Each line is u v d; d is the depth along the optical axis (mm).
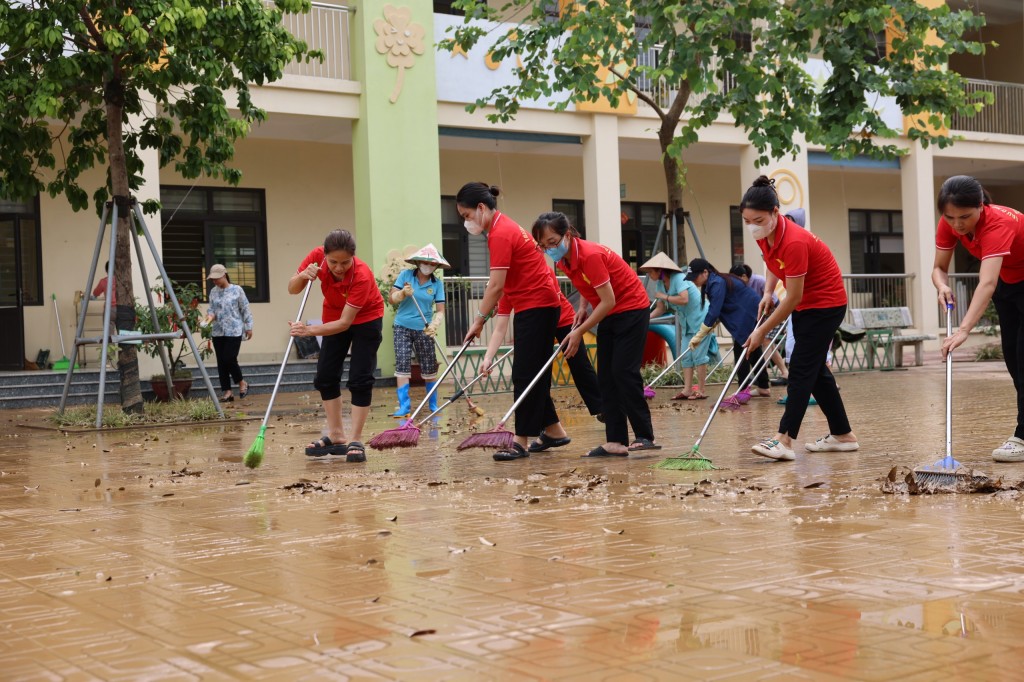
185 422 10734
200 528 4812
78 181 16750
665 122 15297
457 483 6008
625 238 22859
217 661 2773
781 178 21328
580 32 13891
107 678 2666
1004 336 6328
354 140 17172
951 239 6246
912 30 14586
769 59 14281
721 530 4340
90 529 4887
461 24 18000
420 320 11133
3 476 7074
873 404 10969
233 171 11695
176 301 11141
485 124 18203
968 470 5383
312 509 5258
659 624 2992
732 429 8820
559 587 3459
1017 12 25359
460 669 2639
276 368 16266
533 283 7020
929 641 2750
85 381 14641
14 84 10062
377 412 11836
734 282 11938
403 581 3615
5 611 3404
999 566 3543
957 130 23391
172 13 9875
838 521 4453
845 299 6582
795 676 2516
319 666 2699
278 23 11422
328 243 7066
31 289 16484
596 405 7582
